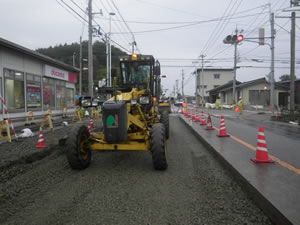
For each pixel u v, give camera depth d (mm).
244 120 16625
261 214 3104
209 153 6656
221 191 3852
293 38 16672
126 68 8055
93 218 2959
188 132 11148
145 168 5141
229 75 58938
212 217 2994
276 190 3383
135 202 3412
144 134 5211
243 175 4090
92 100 5777
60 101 21625
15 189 3904
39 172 4824
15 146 6918
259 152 5008
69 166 5242
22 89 15656
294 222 2496
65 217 2986
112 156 6262
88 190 3857
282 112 17469
